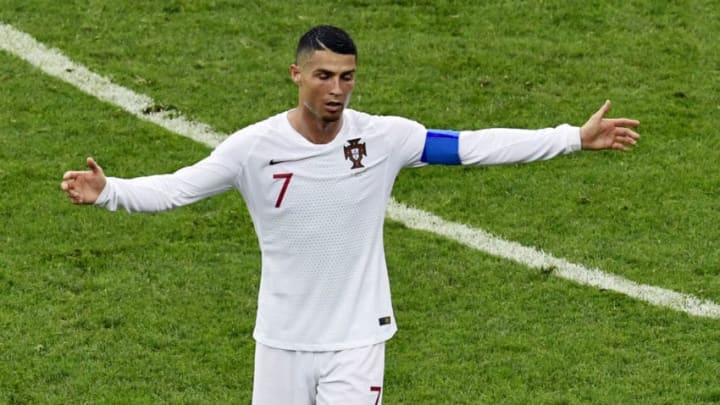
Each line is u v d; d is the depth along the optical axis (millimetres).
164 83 44375
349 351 22750
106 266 34750
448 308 33188
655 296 33781
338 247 22625
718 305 33406
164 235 36250
